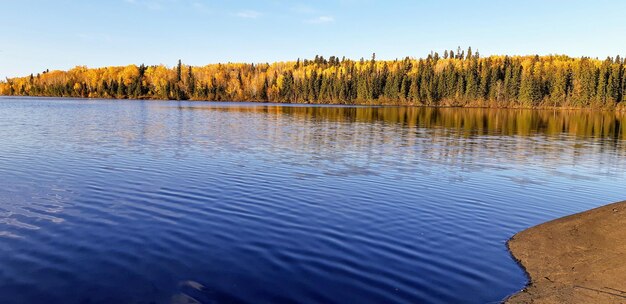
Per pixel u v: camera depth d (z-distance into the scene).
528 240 12.12
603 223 12.26
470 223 13.88
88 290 8.66
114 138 34.19
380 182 19.64
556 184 20.50
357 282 9.33
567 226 12.66
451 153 30.36
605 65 130.38
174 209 14.41
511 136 44.97
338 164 24.34
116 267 9.75
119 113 71.12
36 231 11.96
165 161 23.69
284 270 9.82
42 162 22.55
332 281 9.34
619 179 22.14
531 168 25.00
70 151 26.55
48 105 101.00
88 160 23.42
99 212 13.89
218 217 13.62
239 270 9.76
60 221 12.89
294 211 14.55
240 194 16.66
